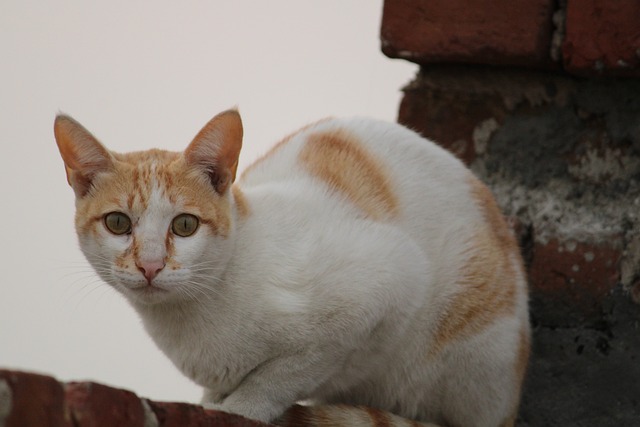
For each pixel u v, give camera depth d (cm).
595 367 472
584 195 481
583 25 452
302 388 424
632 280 463
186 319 421
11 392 211
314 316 413
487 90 499
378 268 422
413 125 515
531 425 486
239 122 430
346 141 476
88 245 433
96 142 429
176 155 449
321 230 433
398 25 486
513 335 460
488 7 471
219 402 437
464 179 480
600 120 480
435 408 473
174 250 418
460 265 458
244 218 434
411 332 453
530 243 486
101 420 240
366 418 438
